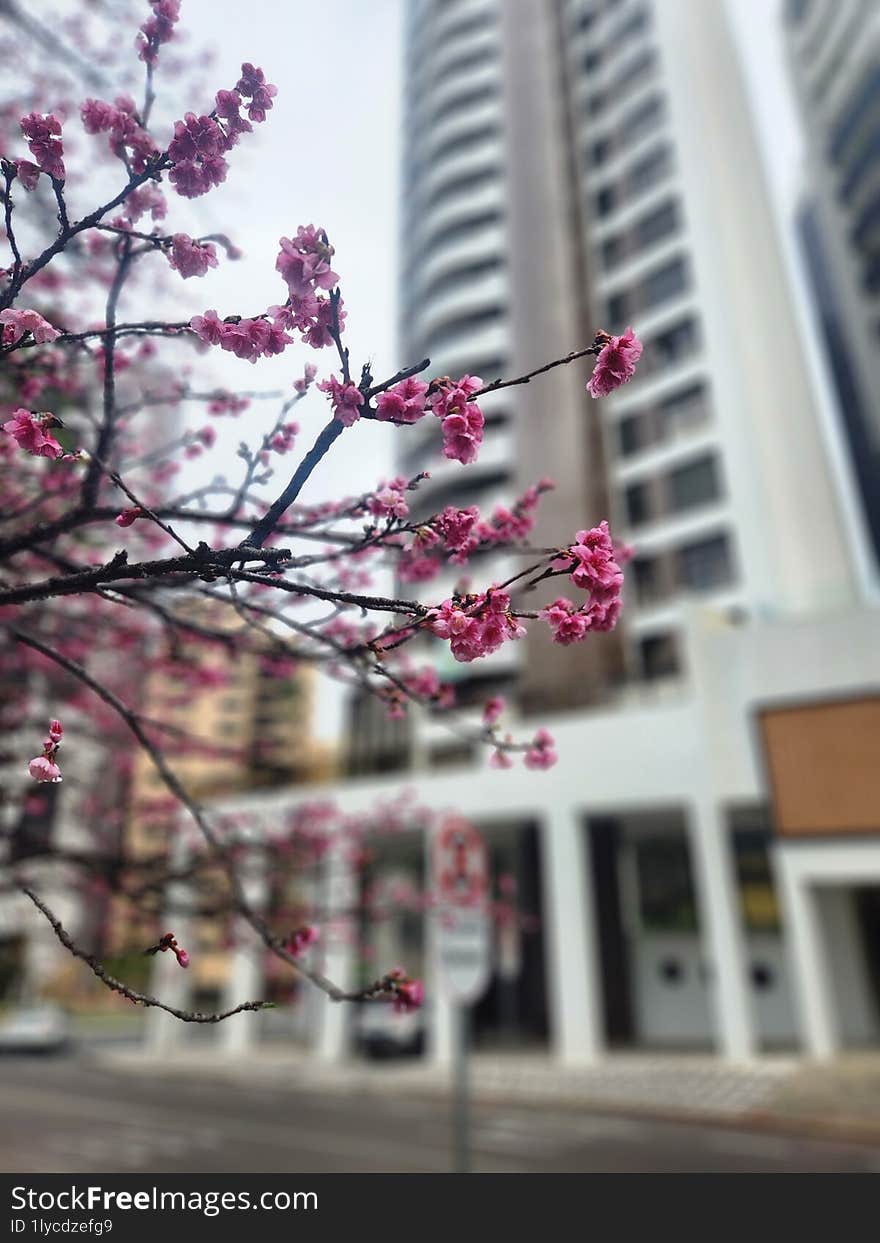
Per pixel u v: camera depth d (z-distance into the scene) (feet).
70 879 15.99
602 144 96.22
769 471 71.20
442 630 4.75
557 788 50.11
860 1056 40.45
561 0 107.96
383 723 63.36
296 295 4.86
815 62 109.40
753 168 89.45
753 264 82.23
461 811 52.60
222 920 15.16
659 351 81.05
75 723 17.67
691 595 70.33
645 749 47.75
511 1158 25.94
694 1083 39.32
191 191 5.30
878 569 107.45
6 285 5.46
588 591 4.89
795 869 41.55
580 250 87.35
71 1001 94.02
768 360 76.59
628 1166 24.72
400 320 111.65
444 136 107.45
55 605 13.67
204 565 5.18
